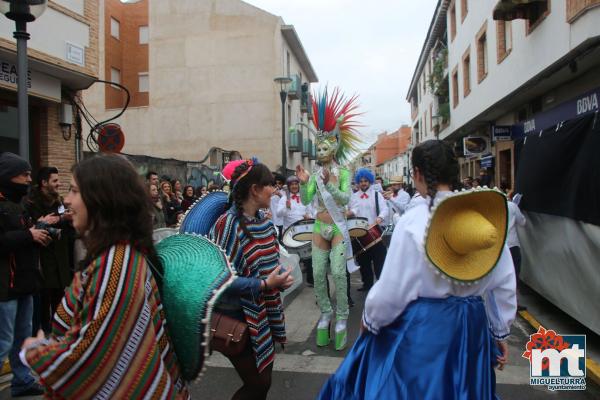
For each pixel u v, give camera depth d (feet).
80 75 27.07
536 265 21.07
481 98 49.26
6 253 11.60
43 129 27.76
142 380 4.91
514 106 44.57
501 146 49.60
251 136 81.00
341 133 17.47
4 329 11.59
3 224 11.54
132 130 83.20
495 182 52.21
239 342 8.25
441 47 79.77
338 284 16.06
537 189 20.30
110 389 4.76
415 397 6.21
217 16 82.07
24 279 11.85
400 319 6.68
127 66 86.02
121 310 4.84
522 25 35.40
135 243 5.33
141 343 4.97
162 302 5.75
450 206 6.13
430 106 95.50
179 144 82.28
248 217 9.23
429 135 97.04
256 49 81.35
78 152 30.37
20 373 12.32
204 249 6.34
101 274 4.89
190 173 45.68
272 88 80.84
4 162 11.89
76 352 4.64
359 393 6.88
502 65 41.22
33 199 14.87
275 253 9.45
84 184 5.21
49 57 24.71
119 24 85.30
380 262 25.02
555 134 18.40
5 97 25.12
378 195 27.04
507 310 6.98
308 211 30.83
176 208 28.04
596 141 14.80
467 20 55.31
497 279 6.84
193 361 5.67
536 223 20.88
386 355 6.68
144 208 5.45
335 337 16.76
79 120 30.35
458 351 6.31
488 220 6.56
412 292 6.46
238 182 9.14
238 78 81.51
